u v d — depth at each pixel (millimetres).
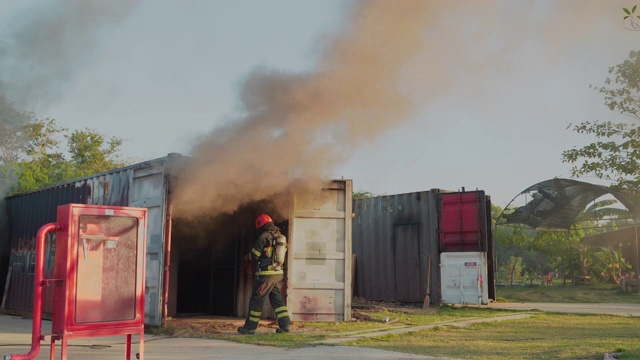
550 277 29969
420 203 14852
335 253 10164
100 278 5320
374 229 15602
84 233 5250
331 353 6773
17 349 7273
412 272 14711
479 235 13930
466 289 13898
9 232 14094
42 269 5074
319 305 10055
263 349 7160
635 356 6094
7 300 13516
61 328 5078
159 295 9055
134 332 5512
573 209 21516
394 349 7164
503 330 9375
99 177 11094
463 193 14266
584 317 11711
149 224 9539
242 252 11422
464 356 6629
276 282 8781
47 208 12742
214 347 7352
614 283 27812
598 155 9891
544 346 7430
